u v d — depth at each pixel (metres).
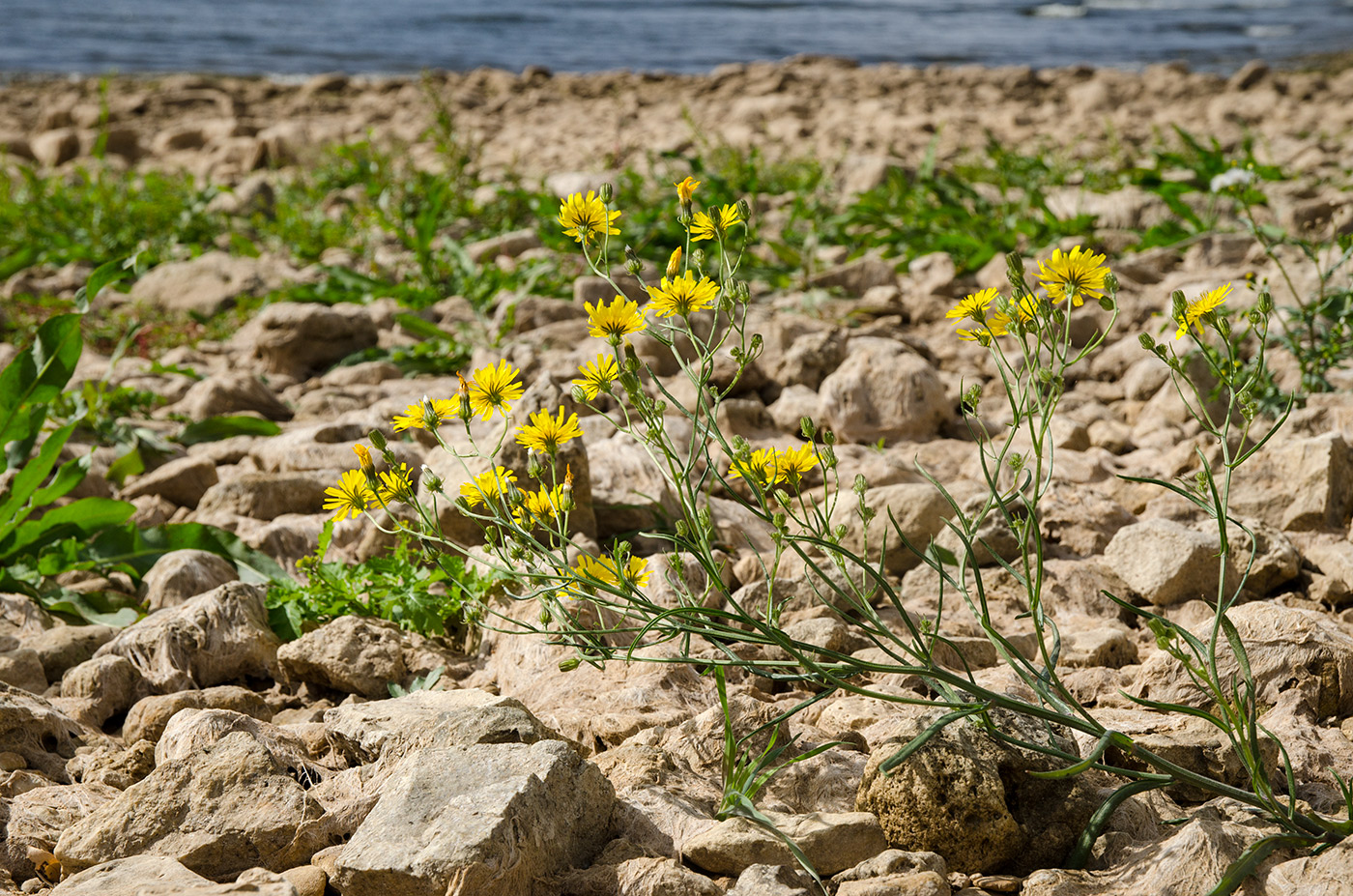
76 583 3.90
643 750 2.52
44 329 3.92
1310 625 2.84
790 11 47.09
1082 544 3.86
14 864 2.29
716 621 2.56
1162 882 2.02
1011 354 5.92
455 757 2.23
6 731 2.69
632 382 2.22
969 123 16.45
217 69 28.34
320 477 4.57
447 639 3.48
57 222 10.83
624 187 10.09
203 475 4.73
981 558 3.70
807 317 6.11
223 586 3.40
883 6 49.62
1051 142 13.10
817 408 5.13
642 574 2.47
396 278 8.58
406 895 1.95
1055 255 2.13
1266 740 2.39
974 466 4.62
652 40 36.75
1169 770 2.09
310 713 3.03
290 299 7.88
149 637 3.23
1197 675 2.10
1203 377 5.01
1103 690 2.89
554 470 2.42
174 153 16.58
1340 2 48.91
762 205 10.35
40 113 20.42
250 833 2.21
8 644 3.36
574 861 2.19
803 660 2.20
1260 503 3.93
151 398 5.82
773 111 17.62
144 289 8.44
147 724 2.88
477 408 2.41
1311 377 4.88
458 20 40.53
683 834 2.24
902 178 9.31
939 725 2.08
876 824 2.22
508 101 20.83
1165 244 7.75
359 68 29.20
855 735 2.62
